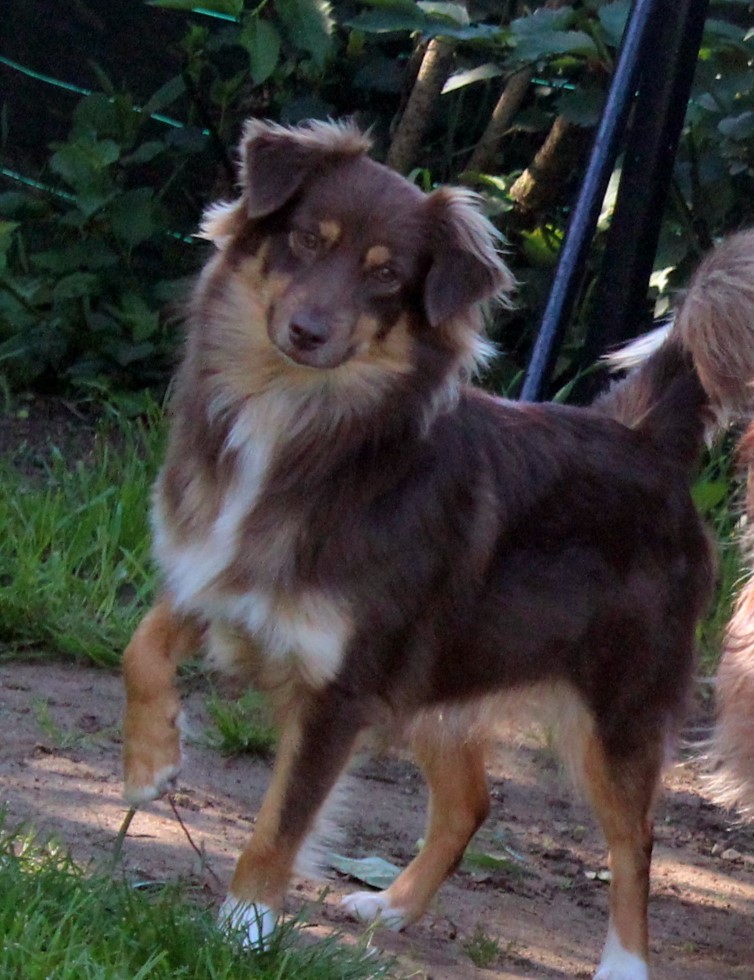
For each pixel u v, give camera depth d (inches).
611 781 214.5
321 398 191.9
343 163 204.4
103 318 381.4
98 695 269.9
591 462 213.6
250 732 260.5
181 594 193.3
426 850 219.1
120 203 380.8
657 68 310.0
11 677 271.9
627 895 212.4
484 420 207.0
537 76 395.9
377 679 192.5
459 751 216.7
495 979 198.8
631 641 213.5
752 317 222.4
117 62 415.8
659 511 218.4
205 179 410.3
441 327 200.7
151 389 391.2
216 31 411.5
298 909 208.4
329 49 366.6
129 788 191.3
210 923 177.0
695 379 225.9
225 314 199.2
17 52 415.5
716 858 265.6
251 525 189.8
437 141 416.5
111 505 326.0
